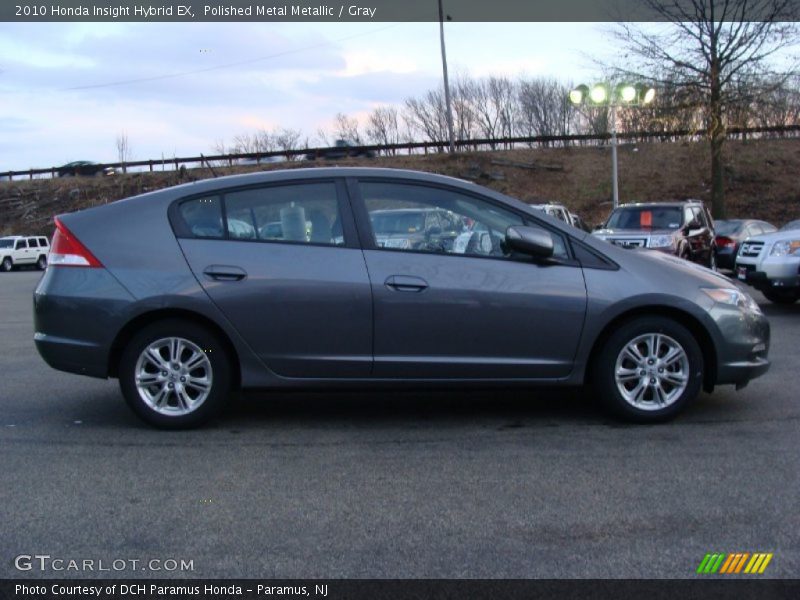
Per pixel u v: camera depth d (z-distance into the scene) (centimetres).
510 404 606
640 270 534
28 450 497
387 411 589
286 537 364
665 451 482
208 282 520
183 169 4150
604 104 2180
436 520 382
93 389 678
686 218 1548
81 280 525
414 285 520
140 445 507
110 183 4328
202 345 529
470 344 524
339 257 526
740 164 3541
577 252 535
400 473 450
